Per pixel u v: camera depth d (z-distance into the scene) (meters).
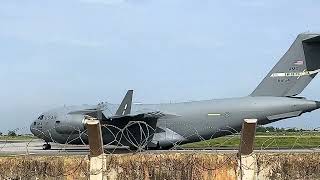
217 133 143.12
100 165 78.00
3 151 122.25
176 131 142.88
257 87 144.38
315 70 137.62
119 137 137.38
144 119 137.62
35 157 80.88
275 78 141.50
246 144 77.56
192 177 80.38
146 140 130.50
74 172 79.25
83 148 157.12
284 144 152.75
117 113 133.50
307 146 139.62
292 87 139.25
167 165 80.50
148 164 80.31
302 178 81.94
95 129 74.62
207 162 80.50
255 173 80.38
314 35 137.88
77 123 137.62
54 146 167.50
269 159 81.44
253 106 139.25
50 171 79.62
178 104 146.62
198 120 142.62
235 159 79.81
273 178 81.31
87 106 145.88
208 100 146.25
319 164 82.31
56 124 140.88
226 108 141.62
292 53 139.75
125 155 80.44
